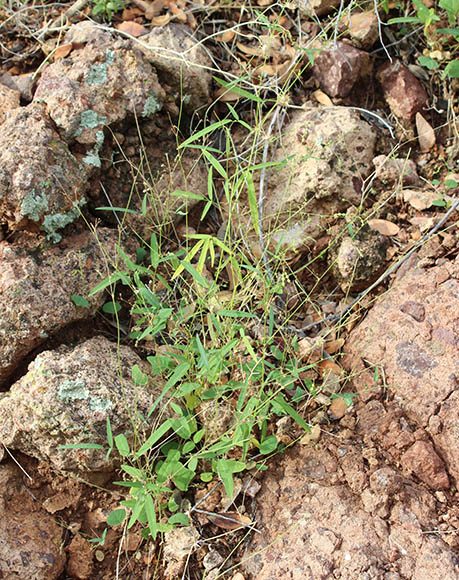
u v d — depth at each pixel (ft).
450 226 3.03
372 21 3.41
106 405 2.70
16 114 2.99
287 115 3.38
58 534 2.70
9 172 2.85
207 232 3.28
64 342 2.90
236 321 2.94
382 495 2.66
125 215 3.06
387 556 2.56
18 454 2.77
